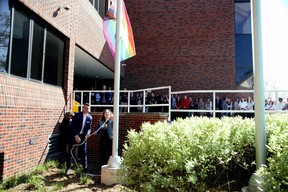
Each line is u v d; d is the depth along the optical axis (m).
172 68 20.53
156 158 3.92
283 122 4.93
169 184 3.52
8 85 7.20
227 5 20.44
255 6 4.08
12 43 7.54
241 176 4.36
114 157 7.20
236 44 20.23
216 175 3.98
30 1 8.10
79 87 22.84
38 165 8.48
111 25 8.77
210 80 20.00
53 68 10.00
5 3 7.29
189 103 15.42
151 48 20.92
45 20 9.04
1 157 6.88
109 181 6.91
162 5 21.20
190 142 3.85
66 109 10.59
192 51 20.47
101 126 8.98
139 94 18.11
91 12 13.74
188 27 20.70
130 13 21.41
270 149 3.42
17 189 6.26
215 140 3.96
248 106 14.58
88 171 8.44
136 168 4.14
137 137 4.42
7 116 7.02
